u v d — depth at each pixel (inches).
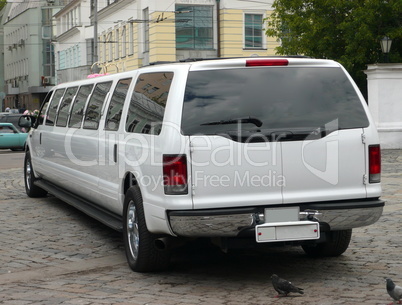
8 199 561.0
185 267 313.3
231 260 326.3
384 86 1035.3
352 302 249.1
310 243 284.0
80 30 2468.0
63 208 506.6
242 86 278.1
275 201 271.9
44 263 328.2
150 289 274.8
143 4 1823.3
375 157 284.7
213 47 1807.3
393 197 517.0
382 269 301.1
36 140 532.1
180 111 272.1
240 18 1803.6
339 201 280.4
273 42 1844.2
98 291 273.0
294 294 263.1
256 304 250.1
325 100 282.7
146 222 287.1
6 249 362.0
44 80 2112.5
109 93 361.4
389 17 1186.6
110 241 381.7
